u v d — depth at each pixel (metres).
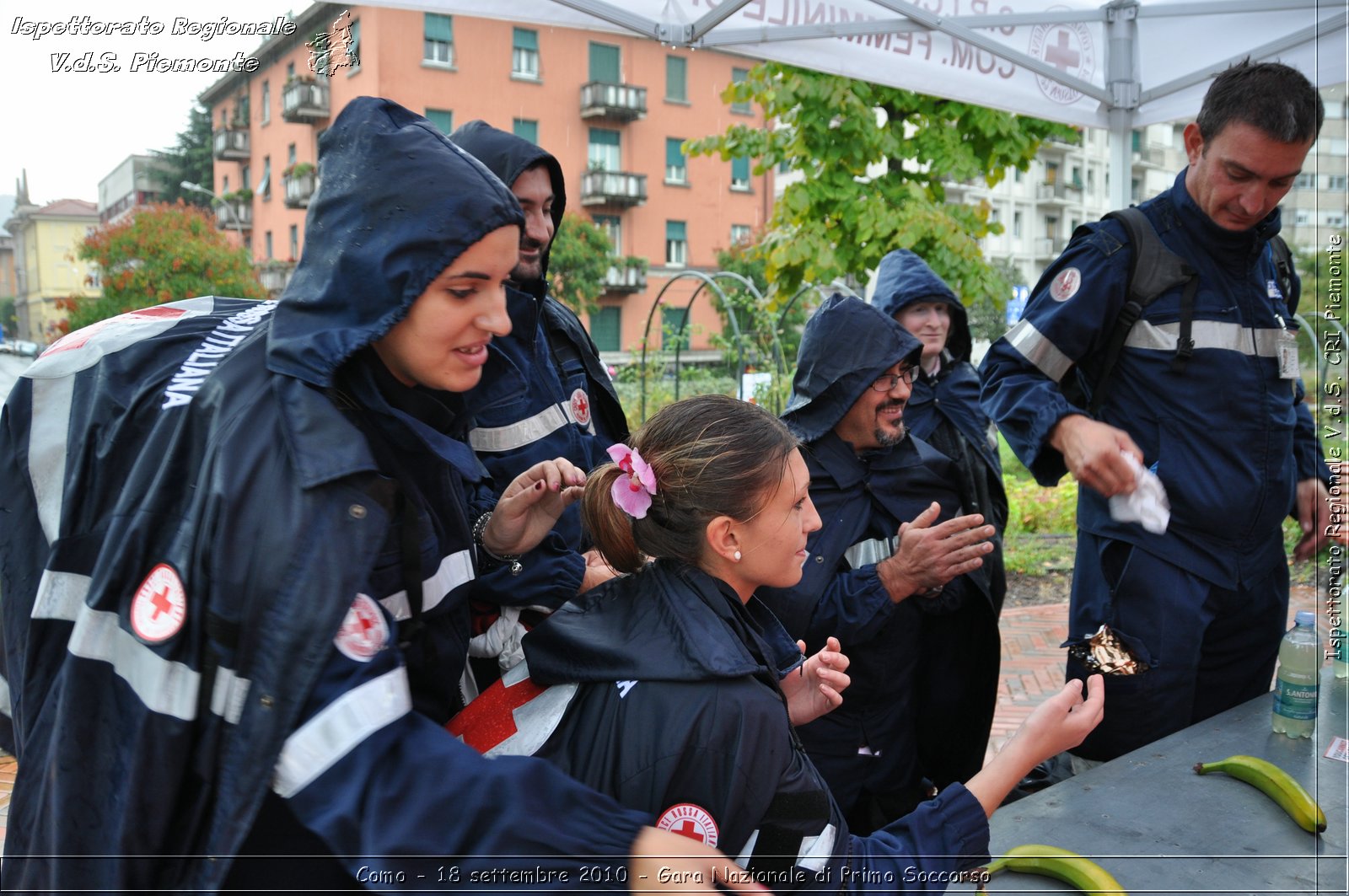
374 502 1.17
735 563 1.49
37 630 1.27
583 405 2.38
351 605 1.11
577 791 1.09
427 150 1.17
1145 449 2.45
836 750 2.52
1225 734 2.21
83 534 1.27
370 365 1.25
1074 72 4.14
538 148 2.14
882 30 3.74
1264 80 2.16
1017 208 40.03
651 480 1.47
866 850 1.33
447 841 1.02
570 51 28.59
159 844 1.15
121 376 1.33
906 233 7.12
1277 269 2.57
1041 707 1.47
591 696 1.37
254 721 1.08
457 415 1.41
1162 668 2.41
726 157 8.13
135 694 1.13
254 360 1.22
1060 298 2.45
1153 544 2.41
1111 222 2.46
